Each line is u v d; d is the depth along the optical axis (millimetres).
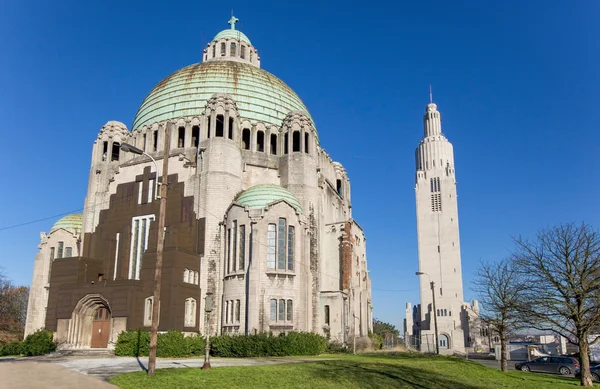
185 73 66312
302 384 26047
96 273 53531
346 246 60344
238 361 35219
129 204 56594
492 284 50500
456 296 125250
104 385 22969
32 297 60062
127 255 54344
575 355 68375
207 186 53219
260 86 66250
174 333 41750
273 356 42000
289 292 49062
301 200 57406
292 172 58438
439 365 39469
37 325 59031
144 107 66000
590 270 35750
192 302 48688
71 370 28422
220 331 49375
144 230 55062
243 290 48344
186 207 53562
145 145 61156
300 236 51500
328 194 66500
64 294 49094
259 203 51031
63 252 61156
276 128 63031
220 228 52469
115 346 41375
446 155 136625
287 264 49688
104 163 61812
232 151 55531
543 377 43094
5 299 90062
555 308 36594
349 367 32500
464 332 123438
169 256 47250
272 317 47781
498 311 47094
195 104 62438
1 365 31312
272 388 24422
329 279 59969
